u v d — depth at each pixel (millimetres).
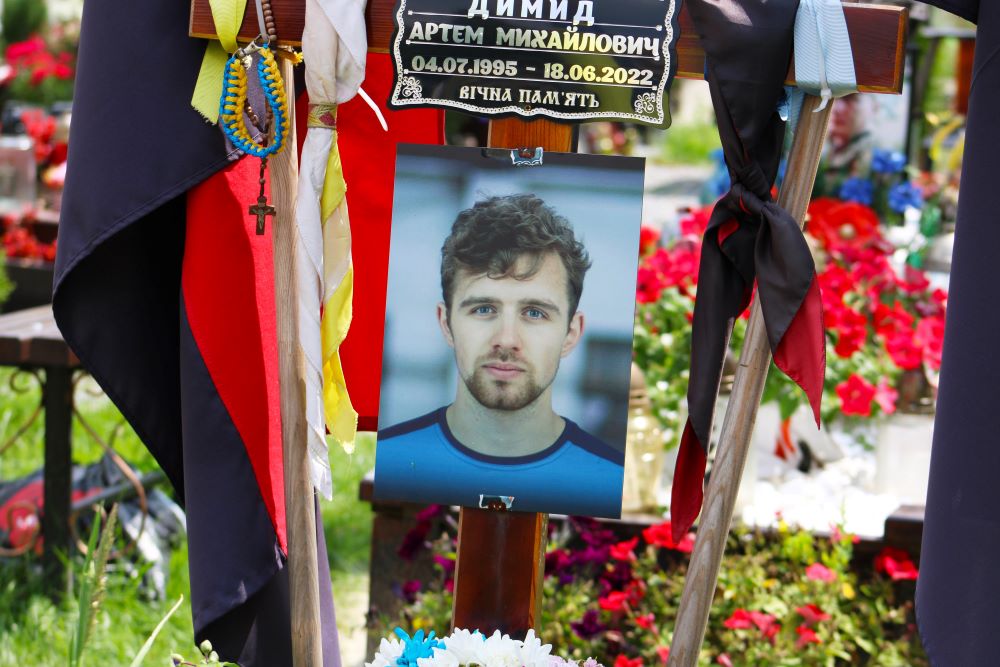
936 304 4164
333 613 2027
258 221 1786
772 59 1662
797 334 1699
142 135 1818
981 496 1676
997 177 1667
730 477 1743
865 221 4703
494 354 1795
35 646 3406
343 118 2188
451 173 1797
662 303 3695
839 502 3443
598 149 9836
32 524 3977
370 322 2221
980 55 1698
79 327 1945
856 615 3139
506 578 1906
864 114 5805
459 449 1807
